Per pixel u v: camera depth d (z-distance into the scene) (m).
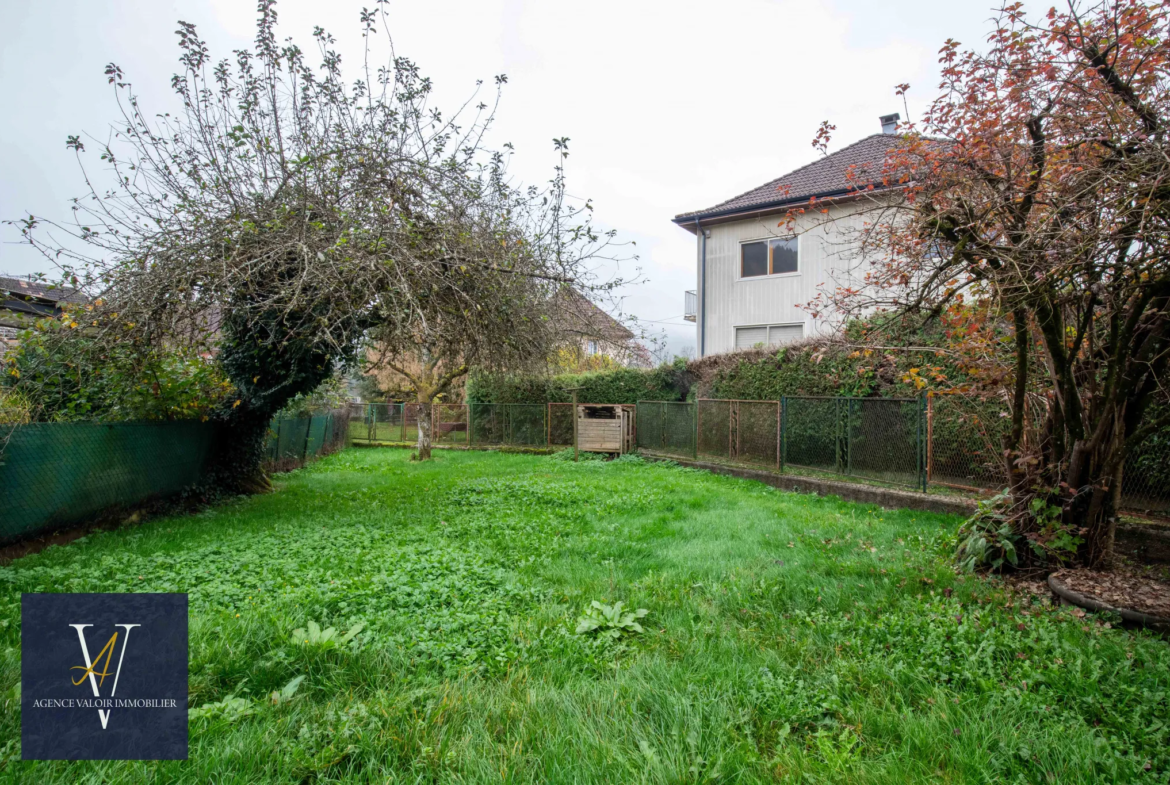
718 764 2.30
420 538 6.42
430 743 2.46
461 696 2.83
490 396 21.22
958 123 4.54
